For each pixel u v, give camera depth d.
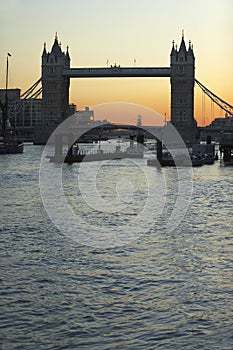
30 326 23.36
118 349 21.56
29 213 49.25
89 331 22.95
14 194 63.88
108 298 26.27
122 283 28.30
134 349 21.55
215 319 23.97
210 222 44.94
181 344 21.86
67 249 35.19
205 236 39.22
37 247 35.66
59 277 29.19
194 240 37.88
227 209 52.38
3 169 105.69
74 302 25.80
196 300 25.98
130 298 26.27
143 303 25.69
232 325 23.41
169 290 27.30
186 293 26.86
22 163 124.88
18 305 25.39
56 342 22.06
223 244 36.62
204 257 33.19
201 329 23.08
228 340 22.12
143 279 28.94
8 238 38.28
